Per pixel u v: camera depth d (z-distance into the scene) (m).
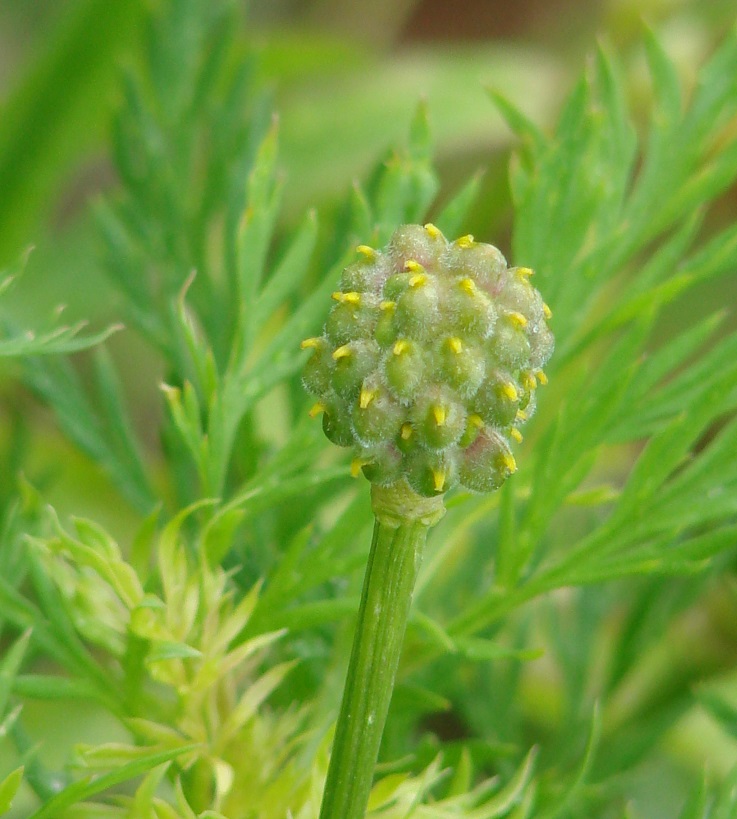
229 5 0.32
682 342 0.27
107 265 0.30
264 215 0.27
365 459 0.24
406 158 0.28
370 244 0.27
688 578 0.32
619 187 0.28
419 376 0.23
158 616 0.26
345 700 0.24
